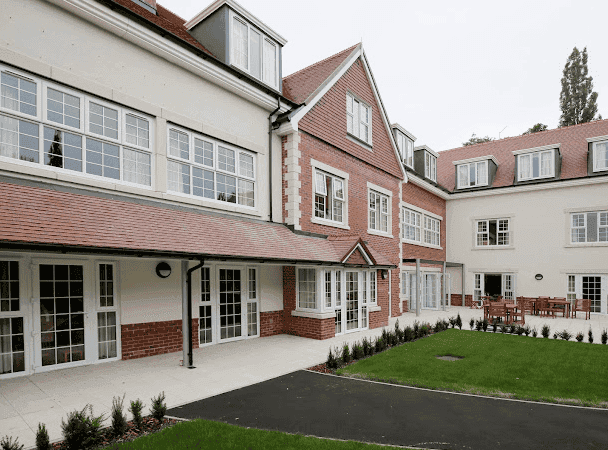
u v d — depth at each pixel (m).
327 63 14.70
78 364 7.55
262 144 11.26
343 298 11.92
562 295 19.98
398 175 17.39
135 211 7.57
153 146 8.53
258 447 4.31
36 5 6.73
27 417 5.09
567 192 20.12
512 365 8.36
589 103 38.25
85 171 7.37
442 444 4.55
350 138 14.16
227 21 10.16
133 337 8.27
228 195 10.27
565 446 4.54
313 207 12.18
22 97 6.59
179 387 6.45
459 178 23.69
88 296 7.69
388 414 5.46
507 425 5.14
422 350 9.88
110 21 7.61
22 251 5.36
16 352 6.81
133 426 4.88
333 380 7.06
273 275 11.59
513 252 21.56
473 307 21.73
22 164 6.49
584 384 7.03
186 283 7.75
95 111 7.61
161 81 8.72
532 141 24.05
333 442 4.48
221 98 10.10
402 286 19.91
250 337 10.95
